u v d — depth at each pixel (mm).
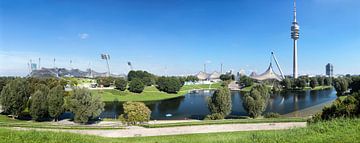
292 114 96938
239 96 177000
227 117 90812
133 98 161500
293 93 190000
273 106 123750
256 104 86500
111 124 75438
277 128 58469
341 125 25078
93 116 81188
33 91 98438
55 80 149375
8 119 86375
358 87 148125
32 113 83250
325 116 40688
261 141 21891
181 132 55719
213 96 86188
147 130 54750
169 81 189250
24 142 21953
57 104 83750
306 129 24531
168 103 147625
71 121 85125
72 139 24266
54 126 58125
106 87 188875
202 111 116812
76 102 78125
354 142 19391
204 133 54312
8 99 87250
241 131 55750
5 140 22016
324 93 190750
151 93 179125
